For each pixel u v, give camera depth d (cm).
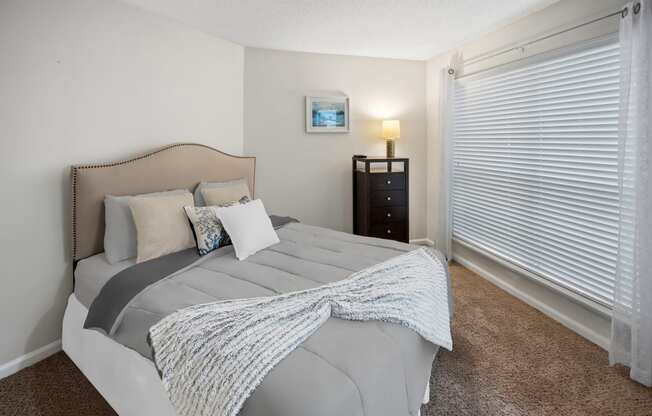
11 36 205
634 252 198
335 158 421
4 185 208
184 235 243
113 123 260
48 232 229
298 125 402
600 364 218
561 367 215
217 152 329
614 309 212
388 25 316
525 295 307
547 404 184
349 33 336
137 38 272
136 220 230
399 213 404
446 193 400
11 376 213
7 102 206
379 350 135
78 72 238
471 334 254
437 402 185
